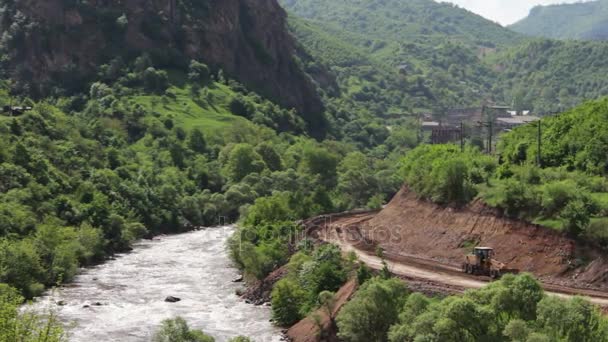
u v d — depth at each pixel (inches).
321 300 2770.7
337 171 7844.5
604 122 3452.3
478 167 3789.4
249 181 7091.5
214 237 5743.1
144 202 6013.8
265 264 3804.1
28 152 5349.4
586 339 1754.4
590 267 2625.5
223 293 3718.0
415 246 3599.9
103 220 5088.6
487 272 2844.5
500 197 3238.2
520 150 3782.0
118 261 4633.4
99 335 2910.9
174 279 4062.5
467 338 1891.0
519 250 2933.1
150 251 5036.9
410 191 4224.9
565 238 2778.1
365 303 2321.6
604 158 3299.7
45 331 1573.6
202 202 6678.2
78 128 6963.6
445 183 3695.9
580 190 2960.1
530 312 1893.5
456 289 2524.6
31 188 4872.0
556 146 3609.7
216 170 7534.5
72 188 5359.3
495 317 1895.9
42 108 6722.4
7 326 1519.4
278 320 3073.3
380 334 2288.4
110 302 3491.6
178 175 7101.4
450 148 4375.0
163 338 2447.1
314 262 3228.3
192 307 3405.5
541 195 3004.4
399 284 2404.0
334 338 2635.3
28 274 3639.3
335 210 5757.9
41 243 4035.4
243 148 7495.1
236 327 3036.4
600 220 2672.2
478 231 3267.7
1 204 4404.5
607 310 2202.3
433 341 1910.7
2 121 5762.8
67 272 3998.5
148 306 3417.8
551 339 1744.6
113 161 6579.7
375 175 7504.9
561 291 2477.9
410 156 4653.1
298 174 7317.9
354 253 3201.3
